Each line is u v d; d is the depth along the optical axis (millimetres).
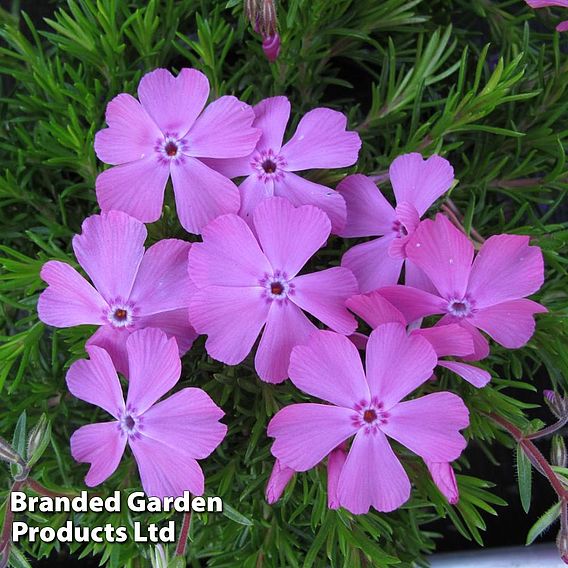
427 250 106
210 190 113
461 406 106
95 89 144
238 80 153
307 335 111
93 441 112
